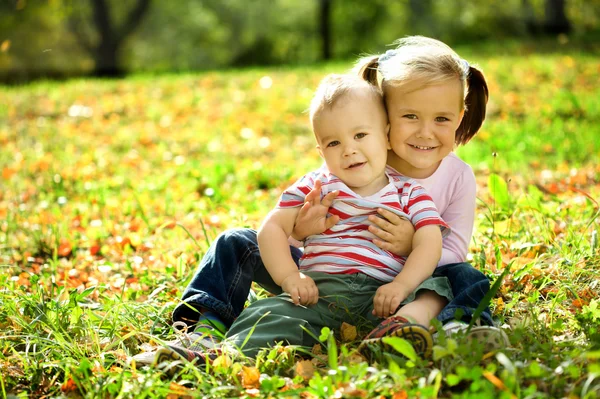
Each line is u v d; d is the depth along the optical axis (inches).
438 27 1525.6
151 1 1525.6
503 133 412.8
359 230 129.0
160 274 179.0
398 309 124.9
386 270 127.5
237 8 1707.7
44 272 193.8
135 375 112.1
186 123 501.4
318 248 129.7
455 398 94.4
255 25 1721.2
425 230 126.5
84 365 112.9
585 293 143.7
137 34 1731.1
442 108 131.2
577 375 99.8
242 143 443.2
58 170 360.8
